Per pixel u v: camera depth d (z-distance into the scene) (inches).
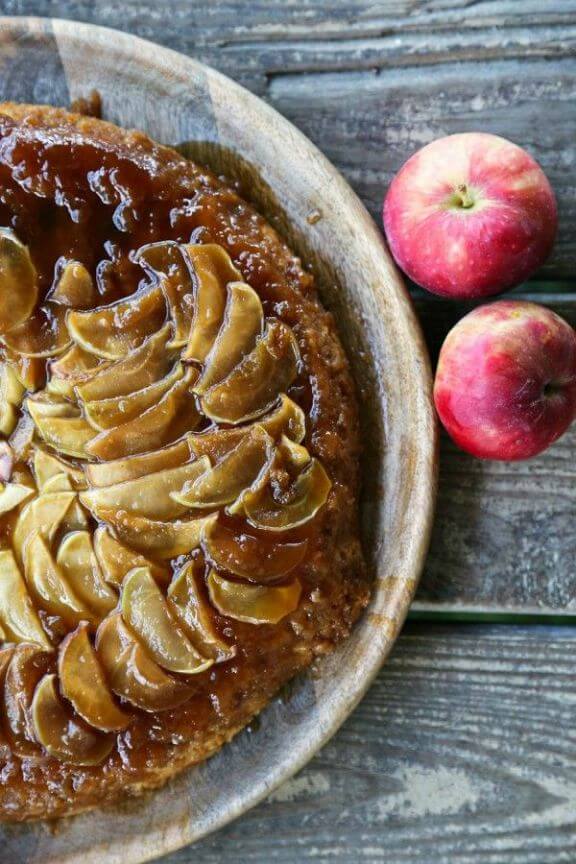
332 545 29.6
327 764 31.9
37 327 29.6
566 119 31.0
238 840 31.9
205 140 30.9
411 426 30.2
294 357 29.4
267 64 31.4
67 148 29.5
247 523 29.0
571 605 31.1
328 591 29.6
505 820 31.5
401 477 30.3
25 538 29.4
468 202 29.5
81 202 29.6
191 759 30.2
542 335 29.0
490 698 31.6
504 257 29.4
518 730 31.5
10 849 30.8
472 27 31.0
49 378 29.7
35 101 31.3
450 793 31.6
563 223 31.0
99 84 31.0
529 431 29.3
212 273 29.3
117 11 31.6
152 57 30.6
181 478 29.0
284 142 30.4
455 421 29.7
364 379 30.7
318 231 30.6
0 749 29.2
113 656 29.0
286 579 29.2
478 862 31.5
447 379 29.5
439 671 31.7
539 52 30.9
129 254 29.6
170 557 29.1
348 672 30.2
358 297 30.5
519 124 31.0
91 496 29.2
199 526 28.9
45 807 29.9
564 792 31.4
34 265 29.6
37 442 29.7
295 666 30.2
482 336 29.1
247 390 29.1
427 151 29.8
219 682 29.2
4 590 29.3
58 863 30.6
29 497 29.6
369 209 31.4
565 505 31.1
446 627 31.8
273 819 31.9
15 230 29.5
